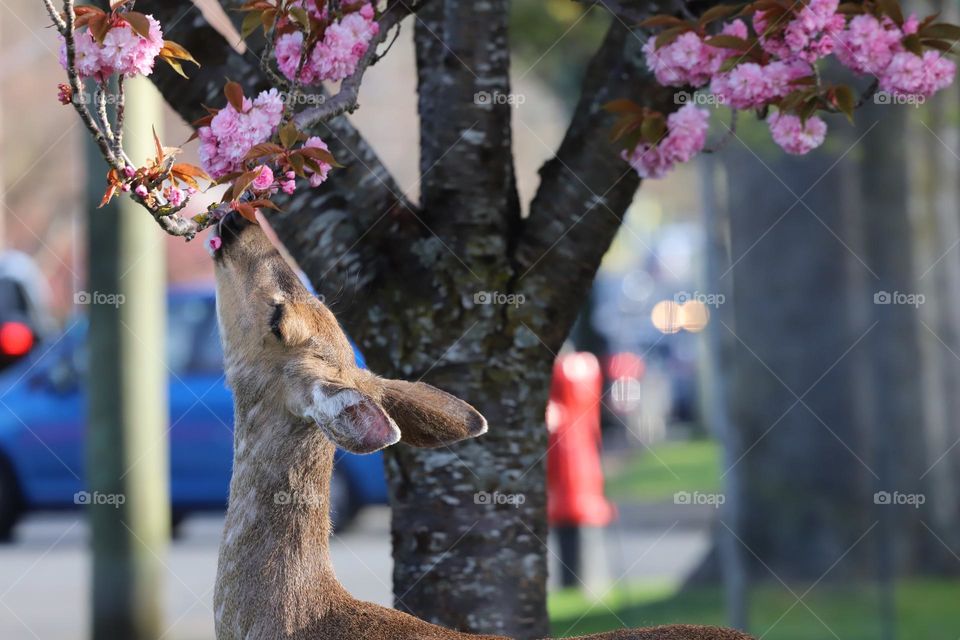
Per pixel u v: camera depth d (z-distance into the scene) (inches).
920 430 567.5
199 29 265.7
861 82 526.9
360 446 197.3
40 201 1428.4
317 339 224.5
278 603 217.6
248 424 223.9
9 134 1417.3
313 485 222.5
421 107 277.7
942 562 569.0
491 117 271.9
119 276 438.6
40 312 840.3
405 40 1145.4
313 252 271.6
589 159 275.6
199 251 1263.5
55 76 1412.4
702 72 263.4
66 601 584.1
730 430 554.9
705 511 828.0
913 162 569.0
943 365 575.2
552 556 626.5
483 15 271.9
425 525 274.8
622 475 1016.2
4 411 729.6
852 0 274.2
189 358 695.1
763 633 509.4
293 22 234.7
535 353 277.4
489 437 274.1
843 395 551.2
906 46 260.8
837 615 527.2
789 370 552.7
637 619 513.3
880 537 538.0
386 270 272.4
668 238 1670.8
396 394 229.0
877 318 566.3
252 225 229.1
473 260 271.6
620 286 1547.7
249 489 222.5
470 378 272.7
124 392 442.3
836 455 544.7
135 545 441.7
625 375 1163.9
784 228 556.4
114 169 208.1
